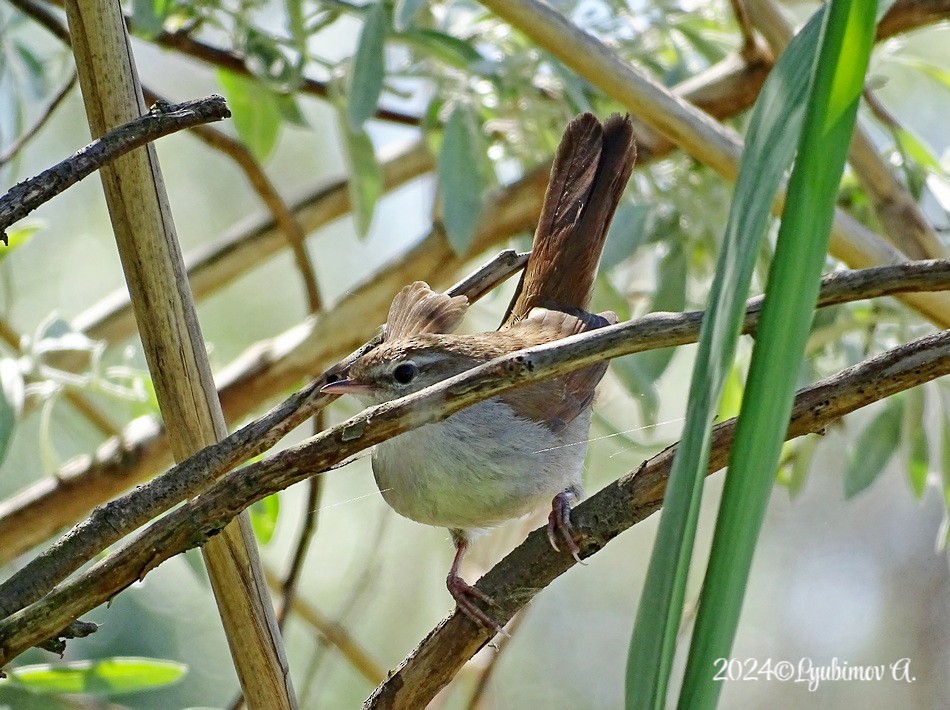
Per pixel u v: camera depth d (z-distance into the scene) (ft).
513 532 13.64
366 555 13.94
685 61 13.51
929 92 13.92
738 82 13.39
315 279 13.48
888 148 13.42
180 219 14.01
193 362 12.92
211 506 12.83
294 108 13.44
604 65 13.20
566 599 14.53
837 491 14.73
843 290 12.80
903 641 14.17
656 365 13.33
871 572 14.47
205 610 13.83
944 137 13.93
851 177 13.42
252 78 13.41
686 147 13.21
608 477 13.92
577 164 13.28
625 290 13.65
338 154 14.44
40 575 12.85
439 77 13.38
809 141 11.37
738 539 11.19
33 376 13.32
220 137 13.43
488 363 12.80
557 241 13.28
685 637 13.70
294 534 13.94
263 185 13.46
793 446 13.47
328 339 13.43
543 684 14.05
